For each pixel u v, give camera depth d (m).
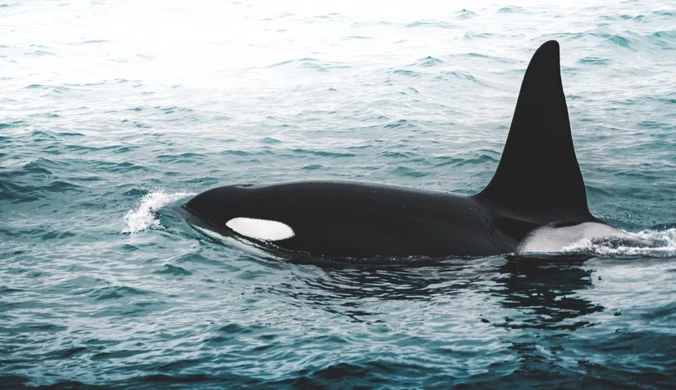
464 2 92.00
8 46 75.56
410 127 44.59
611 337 16.56
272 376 15.52
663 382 14.55
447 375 15.30
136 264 22.48
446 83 56.91
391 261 21.62
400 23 82.12
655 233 25.50
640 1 87.62
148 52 72.06
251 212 23.70
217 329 17.86
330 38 76.25
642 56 65.06
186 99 53.88
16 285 21.03
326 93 54.72
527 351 16.11
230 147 40.50
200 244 23.53
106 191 31.69
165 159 37.81
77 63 68.06
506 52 67.12
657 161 36.09
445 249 21.77
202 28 83.00
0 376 15.62
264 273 21.38
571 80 57.44
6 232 26.02
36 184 32.50
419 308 18.75
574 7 86.38
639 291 19.20
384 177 34.69
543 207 22.81
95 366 16.08
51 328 18.11
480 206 22.94
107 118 48.22
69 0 99.38
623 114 46.62
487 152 38.53
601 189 31.56
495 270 20.86
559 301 18.77
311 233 22.61
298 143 41.34
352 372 15.56
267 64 66.00
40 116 48.91
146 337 17.53
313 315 18.56
